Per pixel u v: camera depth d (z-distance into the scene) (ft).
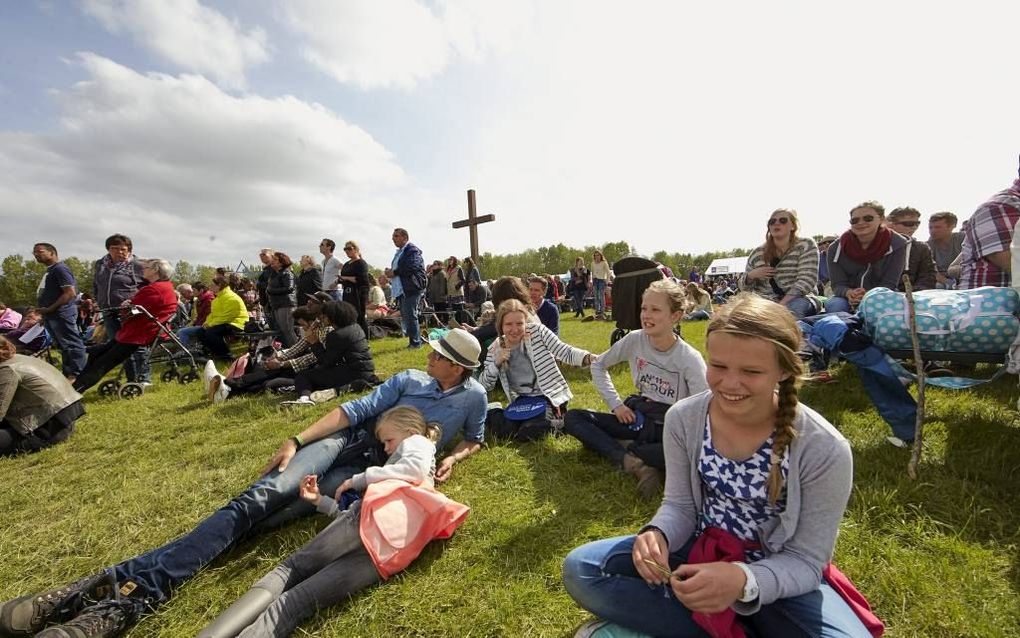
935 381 9.36
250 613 5.50
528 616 5.87
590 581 4.86
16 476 11.46
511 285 16.05
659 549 4.48
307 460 7.96
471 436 10.43
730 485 4.63
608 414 10.55
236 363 19.56
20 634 5.50
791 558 4.21
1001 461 8.60
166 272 21.68
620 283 19.57
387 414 8.61
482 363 16.48
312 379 17.25
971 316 8.91
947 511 7.30
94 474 11.23
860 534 6.93
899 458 9.03
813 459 4.19
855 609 4.51
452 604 6.16
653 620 4.64
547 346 12.34
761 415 4.33
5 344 13.02
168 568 6.31
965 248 11.34
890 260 13.89
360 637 5.66
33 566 7.60
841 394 12.87
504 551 7.16
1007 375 13.75
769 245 15.39
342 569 6.19
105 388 20.30
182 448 12.67
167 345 32.12
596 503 8.43
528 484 9.27
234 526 6.93
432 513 6.90
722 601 3.84
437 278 41.70
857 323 10.04
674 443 5.11
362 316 30.48
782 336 4.00
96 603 5.88
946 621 5.35
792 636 4.11
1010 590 5.73
